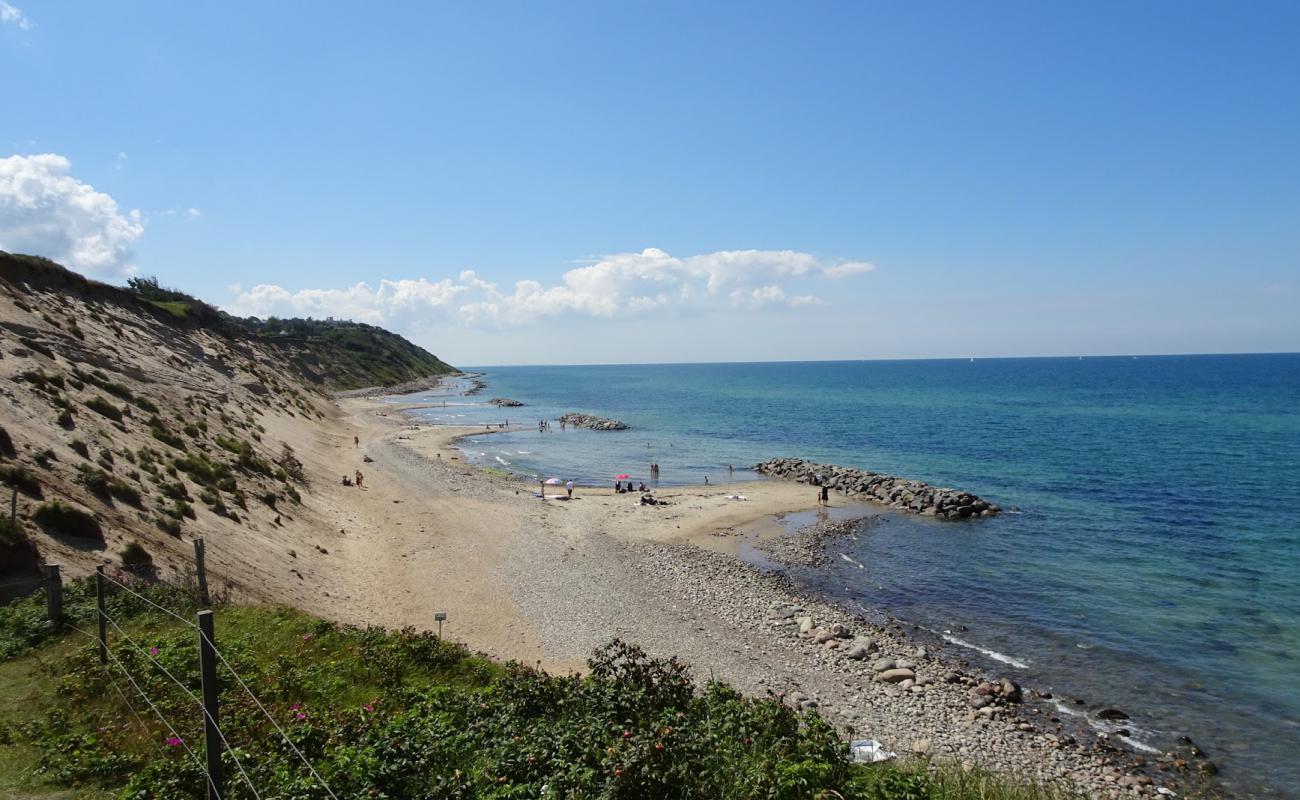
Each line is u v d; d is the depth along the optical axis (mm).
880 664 22219
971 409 120688
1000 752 17266
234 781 7945
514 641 22953
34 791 8047
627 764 8227
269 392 67312
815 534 40250
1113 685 21203
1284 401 128750
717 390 195500
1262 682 21266
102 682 11195
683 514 45250
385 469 55000
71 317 43156
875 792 9086
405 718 10539
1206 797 15688
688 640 23781
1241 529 40188
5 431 20969
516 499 47938
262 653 14719
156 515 22438
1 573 15375
